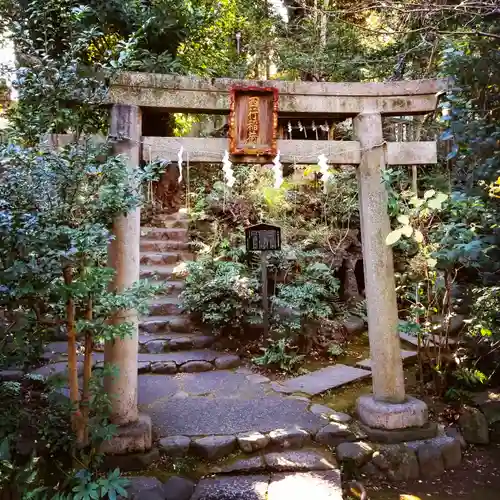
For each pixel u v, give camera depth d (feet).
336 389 13.12
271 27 23.38
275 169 10.07
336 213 20.24
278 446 9.84
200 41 19.03
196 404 11.65
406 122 16.10
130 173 8.41
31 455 7.91
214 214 21.59
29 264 6.89
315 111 10.74
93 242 7.37
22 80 8.09
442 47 14.06
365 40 20.94
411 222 12.30
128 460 8.87
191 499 8.18
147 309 8.34
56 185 7.61
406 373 14.30
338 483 8.62
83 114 9.52
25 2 10.92
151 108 9.99
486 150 10.18
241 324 16.03
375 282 10.77
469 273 14.52
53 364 13.00
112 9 13.60
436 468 9.86
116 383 9.21
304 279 16.99
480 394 12.19
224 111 10.32
